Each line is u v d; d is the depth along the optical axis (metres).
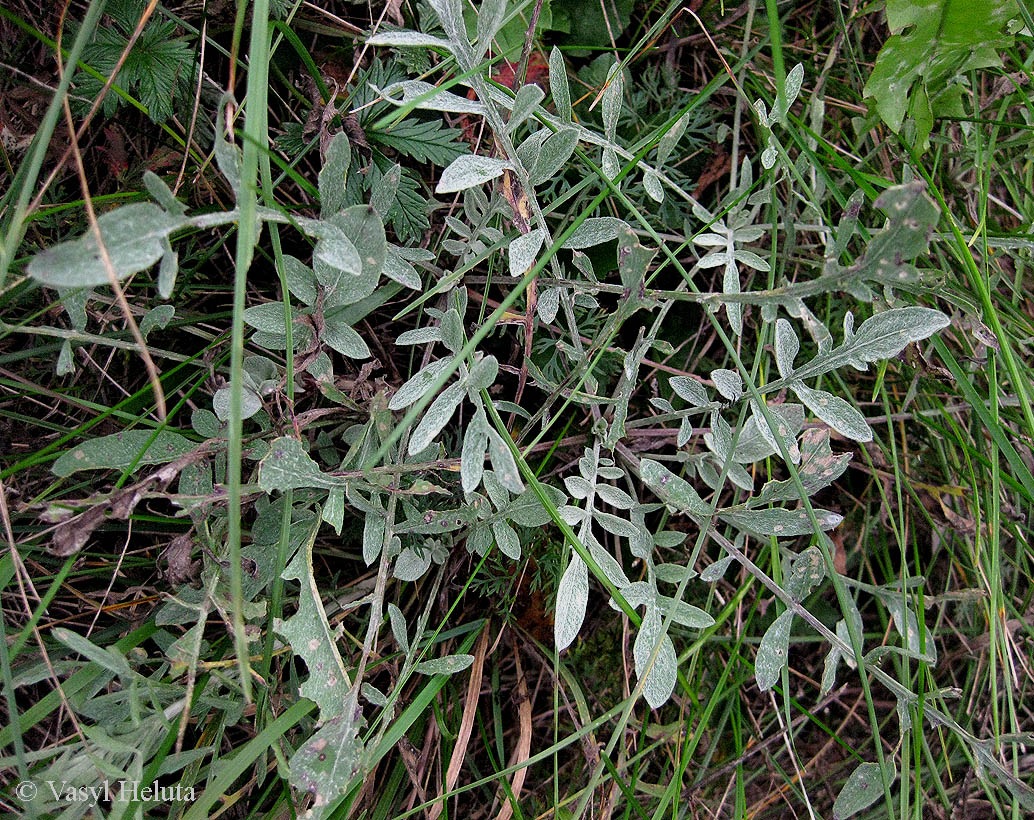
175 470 1.08
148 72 1.41
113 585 1.52
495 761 1.71
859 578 1.87
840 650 1.29
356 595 1.58
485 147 1.64
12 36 1.50
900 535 1.52
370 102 1.35
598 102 1.70
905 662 1.47
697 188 1.79
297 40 1.32
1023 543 1.68
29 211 1.09
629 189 1.65
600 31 1.72
